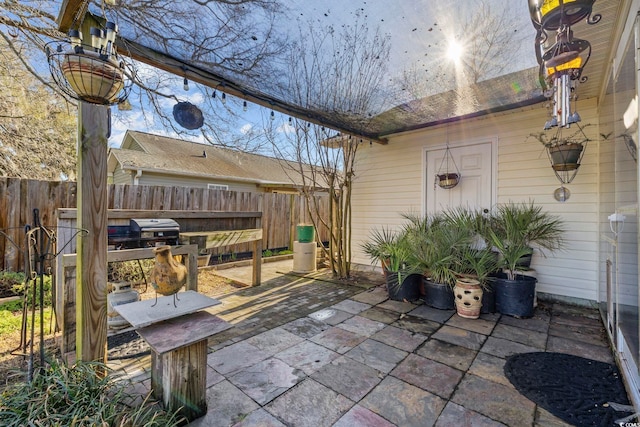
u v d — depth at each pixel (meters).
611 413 1.77
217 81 2.81
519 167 4.16
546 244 3.85
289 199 7.57
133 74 2.04
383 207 5.58
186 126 2.96
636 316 1.83
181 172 8.66
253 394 1.94
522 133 4.14
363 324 3.13
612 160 2.68
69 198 4.10
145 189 5.07
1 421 1.35
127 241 2.89
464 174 4.65
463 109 3.70
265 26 2.12
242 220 4.43
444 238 3.76
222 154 12.01
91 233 1.92
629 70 1.95
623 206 2.19
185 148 11.37
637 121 1.76
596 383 2.08
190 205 5.65
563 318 3.33
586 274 3.70
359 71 2.66
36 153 5.59
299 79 2.80
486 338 2.80
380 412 1.78
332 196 5.19
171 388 1.62
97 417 1.37
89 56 1.57
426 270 3.78
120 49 2.25
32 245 1.94
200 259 4.49
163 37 2.23
